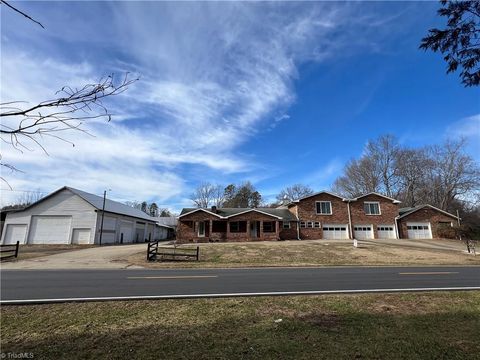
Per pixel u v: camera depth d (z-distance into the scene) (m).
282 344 4.49
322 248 25.31
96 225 35.28
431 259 19.86
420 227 37.81
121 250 25.50
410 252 23.39
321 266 15.88
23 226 34.94
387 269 14.36
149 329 5.27
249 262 17.80
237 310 6.55
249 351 4.24
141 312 6.39
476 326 5.28
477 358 4.00
